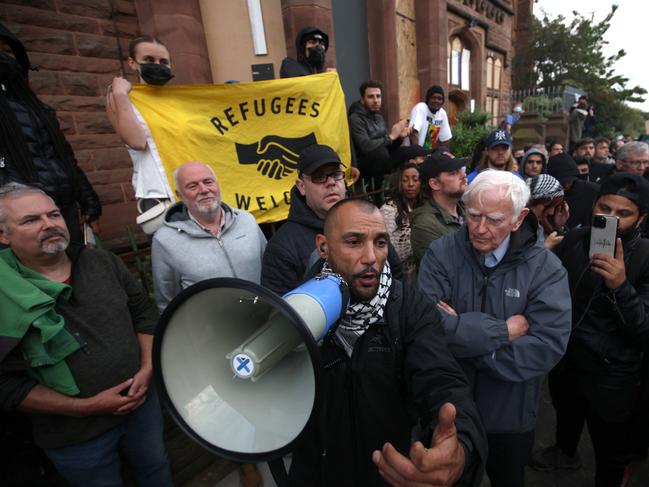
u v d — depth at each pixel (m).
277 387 0.86
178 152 2.65
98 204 2.52
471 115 9.23
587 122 14.21
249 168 2.95
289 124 3.06
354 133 4.07
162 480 2.00
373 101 4.03
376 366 1.14
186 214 2.28
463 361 1.72
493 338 1.55
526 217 1.70
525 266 1.65
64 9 3.34
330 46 4.85
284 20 4.55
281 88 2.98
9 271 1.47
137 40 2.58
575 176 3.50
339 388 1.16
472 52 10.45
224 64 4.34
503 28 11.91
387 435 1.19
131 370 1.73
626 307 1.73
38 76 3.26
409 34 7.55
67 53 3.39
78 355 1.59
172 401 0.81
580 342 1.99
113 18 3.63
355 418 1.17
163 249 2.16
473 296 1.74
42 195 1.55
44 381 1.55
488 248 1.61
